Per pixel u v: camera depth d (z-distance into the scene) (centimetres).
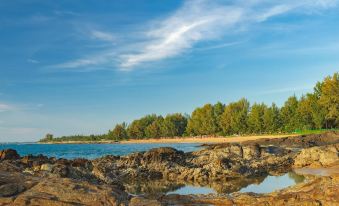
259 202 1989
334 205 1764
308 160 4522
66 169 3056
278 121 13475
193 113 18575
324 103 10800
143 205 1703
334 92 10562
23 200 1580
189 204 2169
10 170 2133
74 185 1777
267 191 2897
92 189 1778
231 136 15312
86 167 4178
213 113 16875
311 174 3738
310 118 11869
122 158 4978
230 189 3048
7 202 1577
